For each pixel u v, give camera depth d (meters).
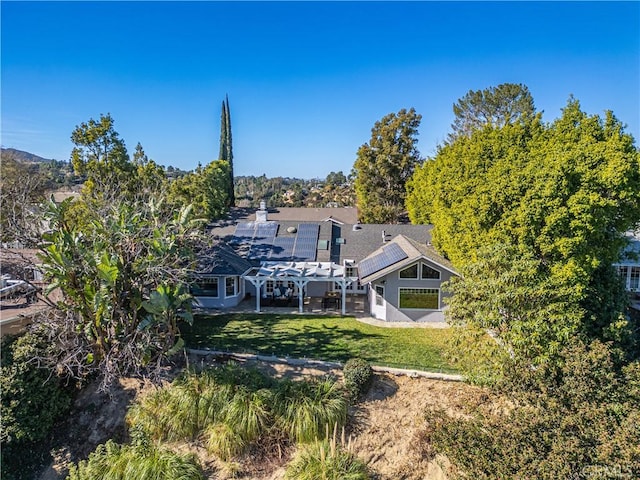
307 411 15.24
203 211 39.22
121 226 17.73
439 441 12.80
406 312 25.20
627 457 10.48
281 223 35.03
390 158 54.91
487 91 60.22
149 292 19.44
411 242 29.23
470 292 16.91
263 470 14.39
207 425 15.48
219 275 27.02
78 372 16.42
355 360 17.58
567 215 18.23
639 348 20.73
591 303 20.61
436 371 17.66
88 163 35.56
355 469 13.62
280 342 21.19
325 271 27.83
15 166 35.75
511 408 13.65
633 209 19.59
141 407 16.17
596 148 19.41
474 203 21.17
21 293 20.66
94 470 13.62
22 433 14.85
